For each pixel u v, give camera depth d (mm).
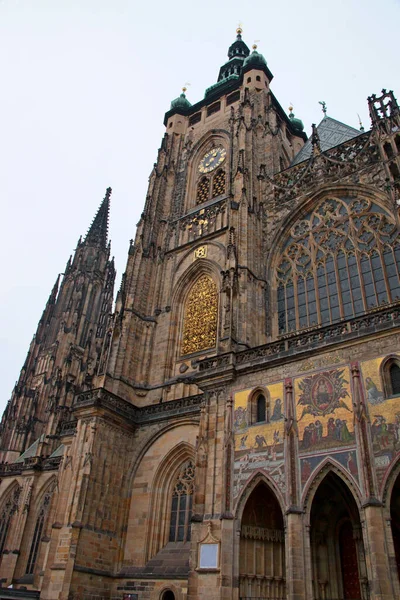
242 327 60500
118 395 69000
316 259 66562
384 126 64500
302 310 64188
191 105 112812
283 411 46406
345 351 45281
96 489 59688
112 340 73375
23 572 87312
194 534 46531
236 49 134125
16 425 137875
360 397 41969
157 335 77125
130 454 66125
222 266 74688
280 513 49594
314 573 46219
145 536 59188
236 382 52000
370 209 64375
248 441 47406
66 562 53875
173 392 69250
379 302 57531
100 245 190750
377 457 39000
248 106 90562
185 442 62344
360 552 46062
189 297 78250
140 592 55344
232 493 46031
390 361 42312
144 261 83562
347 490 48594
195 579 44438
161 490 62156
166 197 95438
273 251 70875
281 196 75750
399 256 58375
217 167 93188
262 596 43656
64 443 79375
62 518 58688
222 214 81438
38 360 162000
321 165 72875
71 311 163750
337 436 41875
